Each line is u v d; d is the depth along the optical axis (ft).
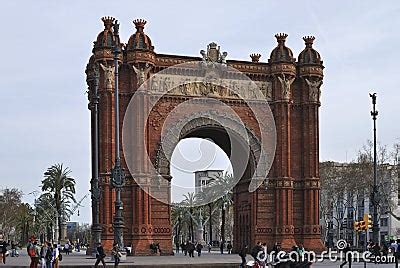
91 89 303.27
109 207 273.75
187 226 609.83
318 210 304.09
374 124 249.55
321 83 309.83
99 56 279.69
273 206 300.20
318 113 309.22
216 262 209.05
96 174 234.38
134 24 285.43
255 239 296.30
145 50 280.72
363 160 451.12
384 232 560.61
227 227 596.70
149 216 276.21
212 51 296.10
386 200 415.44
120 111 280.92
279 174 299.79
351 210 542.57
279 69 302.25
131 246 272.72
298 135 308.60
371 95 251.80
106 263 199.31
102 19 284.41
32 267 175.42
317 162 306.35
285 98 302.04
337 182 485.15
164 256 268.00
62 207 486.38
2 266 189.78
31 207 626.23
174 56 289.94
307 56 309.22
